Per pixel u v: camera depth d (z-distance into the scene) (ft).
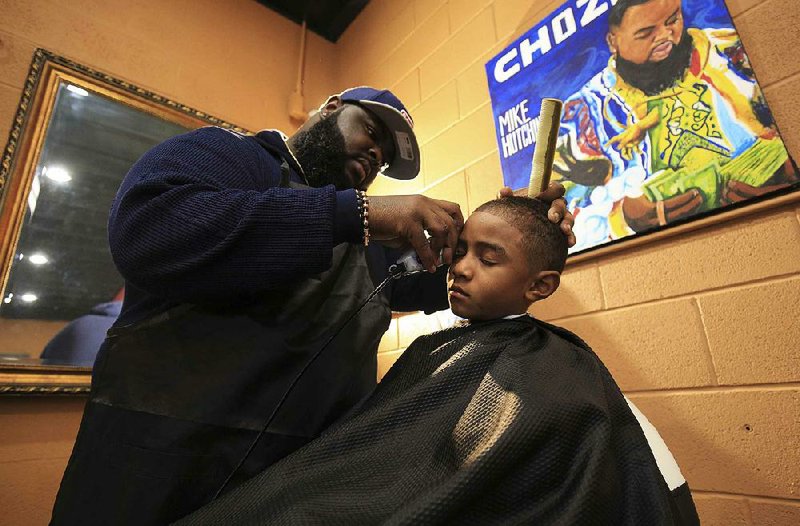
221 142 2.21
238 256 1.75
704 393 3.05
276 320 2.04
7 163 4.30
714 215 3.14
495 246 2.15
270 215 1.76
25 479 3.86
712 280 3.14
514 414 1.48
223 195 1.81
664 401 3.22
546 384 1.58
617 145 3.75
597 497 1.32
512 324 2.01
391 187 6.18
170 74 5.89
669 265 3.37
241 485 1.61
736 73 3.22
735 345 2.97
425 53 6.14
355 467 1.55
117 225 1.82
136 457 1.74
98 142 4.92
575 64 4.20
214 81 6.28
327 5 7.56
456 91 5.52
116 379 1.88
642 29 3.79
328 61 7.89
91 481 1.74
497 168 4.78
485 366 1.77
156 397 1.83
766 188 2.94
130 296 2.19
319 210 1.82
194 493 1.75
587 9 4.22
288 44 7.39
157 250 1.73
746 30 3.29
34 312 4.16
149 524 1.66
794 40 3.06
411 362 2.06
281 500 1.46
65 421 4.17
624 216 3.59
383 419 1.69
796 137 2.94
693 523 1.65
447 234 2.08
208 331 1.93
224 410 1.83
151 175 1.88
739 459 2.84
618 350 3.52
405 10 6.70
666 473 1.72
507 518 1.34
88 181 4.75
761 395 2.82
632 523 1.39
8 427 3.89
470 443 1.49
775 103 3.07
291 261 1.76
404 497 1.39
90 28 5.36
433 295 3.06
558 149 4.17
